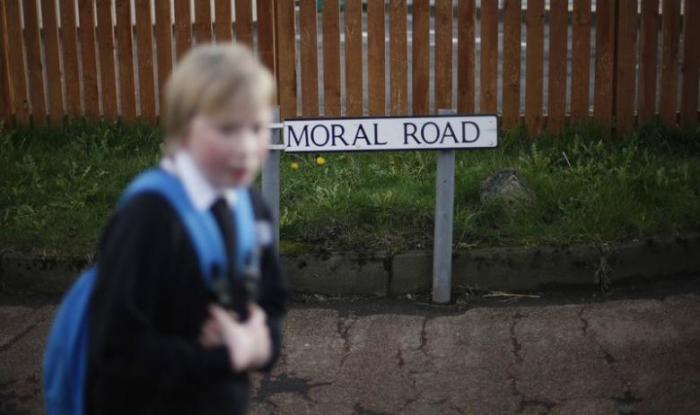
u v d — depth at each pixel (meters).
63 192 5.91
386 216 5.45
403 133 4.82
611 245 5.13
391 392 4.12
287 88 6.70
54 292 5.18
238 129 2.03
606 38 6.59
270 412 3.96
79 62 7.35
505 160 6.25
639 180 5.86
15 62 6.87
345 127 4.82
